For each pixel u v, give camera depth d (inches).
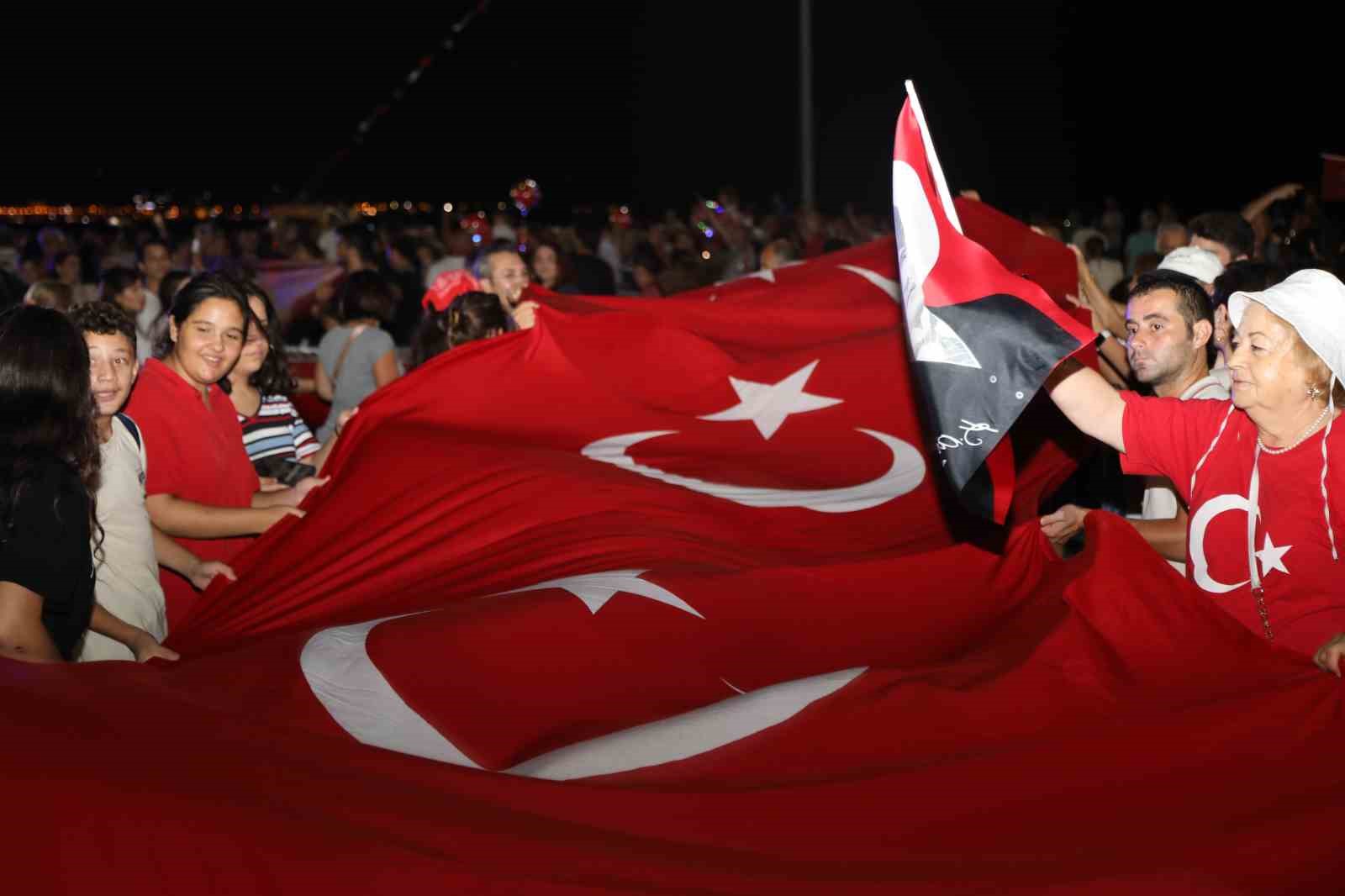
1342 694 114.5
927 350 128.1
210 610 171.6
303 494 191.0
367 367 291.3
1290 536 128.3
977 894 92.6
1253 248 246.7
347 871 89.0
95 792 92.4
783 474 204.5
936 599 160.7
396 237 466.0
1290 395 125.5
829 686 128.0
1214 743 111.8
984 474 134.2
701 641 147.3
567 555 173.2
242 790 95.2
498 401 218.5
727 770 115.7
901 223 129.9
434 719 130.7
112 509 152.1
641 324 232.8
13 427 120.8
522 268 278.8
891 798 107.0
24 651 120.3
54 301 238.5
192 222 1318.9
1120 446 139.8
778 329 244.2
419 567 178.1
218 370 178.2
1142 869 97.3
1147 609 128.3
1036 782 108.6
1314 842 103.2
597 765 118.5
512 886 89.1
